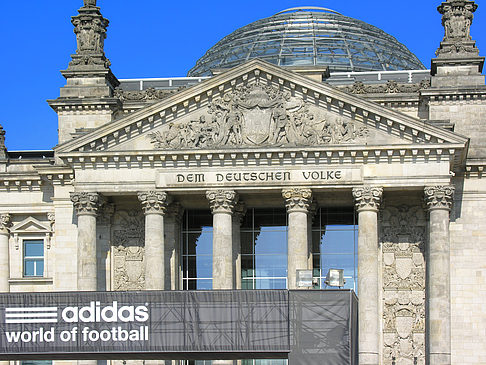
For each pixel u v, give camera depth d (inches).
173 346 3267.7
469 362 4185.5
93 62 4635.8
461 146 3983.8
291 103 4097.0
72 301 3314.5
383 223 4286.4
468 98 4446.4
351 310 3208.7
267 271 4402.1
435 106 4458.7
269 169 4087.1
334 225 4384.8
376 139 4045.3
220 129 4109.3
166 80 4950.8
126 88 4936.0
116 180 4136.3
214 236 4094.5
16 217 4648.1
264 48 5423.2
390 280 4256.9
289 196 4065.0
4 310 3324.3
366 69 5251.0
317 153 4047.7
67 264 4345.5
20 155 4958.2
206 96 4124.0
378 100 4498.0
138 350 3275.1
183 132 4121.6
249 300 3257.9
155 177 4124.0
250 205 4375.0
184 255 4436.5
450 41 4510.3
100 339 3289.9
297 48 5374.0
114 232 4367.6
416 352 4210.1
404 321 4234.7
